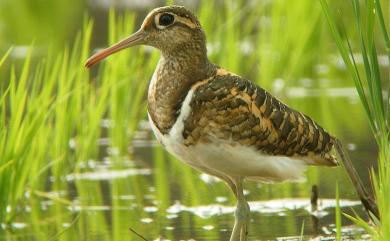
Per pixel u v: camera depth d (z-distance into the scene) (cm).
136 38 1009
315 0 1898
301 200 1234
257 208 1203
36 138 1248
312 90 1841
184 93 957
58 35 2148
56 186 1323
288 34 1881
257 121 948
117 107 1487
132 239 1084
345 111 1686
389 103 945
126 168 1412
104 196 1273
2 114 1175
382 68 1870
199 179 1360
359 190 1037
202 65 979
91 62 1033
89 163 1434
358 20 946
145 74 1581
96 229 1127
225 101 940
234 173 973
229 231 1103
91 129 1409
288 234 1084
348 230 1093
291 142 975
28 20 2280
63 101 1349
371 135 1526
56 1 2391
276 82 1862
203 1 1850
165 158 1468
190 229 1114
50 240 1078
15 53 1997
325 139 1012
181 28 983
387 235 824
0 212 1163
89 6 2364
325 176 1355
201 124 940
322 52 1973
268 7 2081
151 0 2344
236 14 1842
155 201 1245
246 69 1905
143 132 1620
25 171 1191
